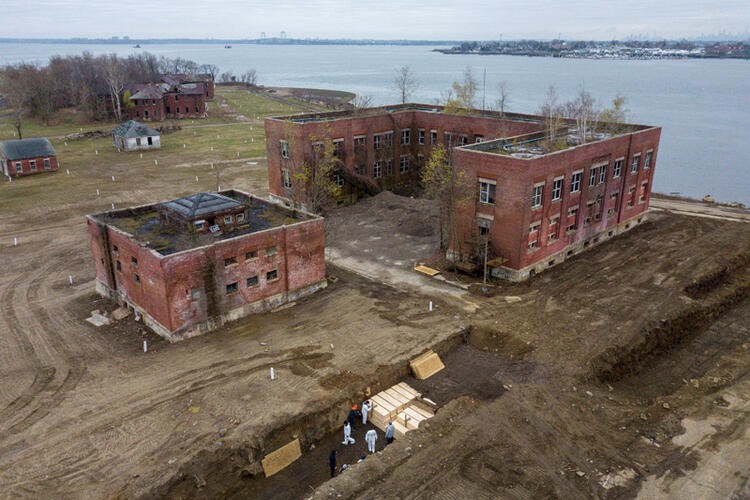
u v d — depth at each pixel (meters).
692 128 128.88
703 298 40.53
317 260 39.94
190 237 36.06
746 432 26.41
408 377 30.94
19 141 78.94
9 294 40.97
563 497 22.22
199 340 33.50
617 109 77.44
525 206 39.44
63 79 141.62
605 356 31.81
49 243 52.31
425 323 35.59
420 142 68.38
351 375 29.59
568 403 28.05
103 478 22.38
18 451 24.02
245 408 26.70
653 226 55.06
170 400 27.45
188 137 110.50
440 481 22.89
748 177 87.25
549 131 50.38
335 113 64.88
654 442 25.66
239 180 76.31
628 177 50.91
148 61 192.75
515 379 30.19
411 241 51.25
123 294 37.66
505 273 42.19
